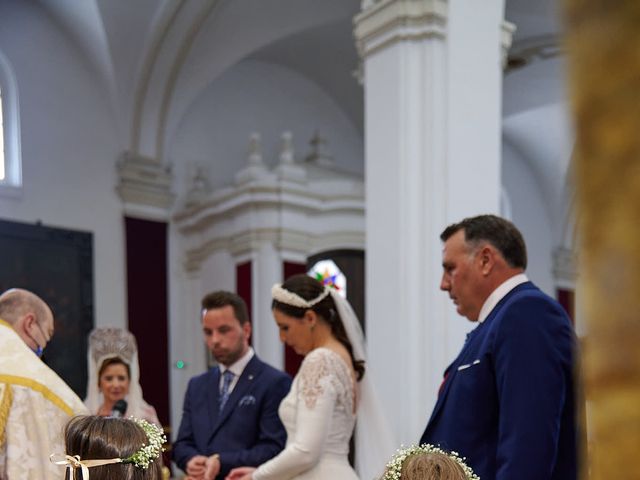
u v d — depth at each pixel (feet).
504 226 6.72
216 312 10.61
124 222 31.68
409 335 15.15
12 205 28.50
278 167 30.53
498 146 16.14
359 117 41.09
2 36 29.01
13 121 29.01
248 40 33.27
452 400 6.51
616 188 0.90
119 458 5.14
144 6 29.22
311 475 8.10
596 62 0.91
